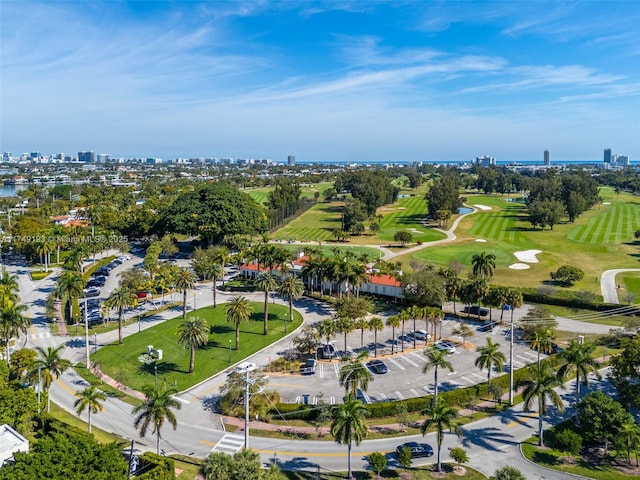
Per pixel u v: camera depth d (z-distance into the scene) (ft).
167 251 511.40
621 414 185.68
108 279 446.19
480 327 318.04
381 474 172.55
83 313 348.18
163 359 273.33
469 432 201.57
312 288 399.24
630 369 210.18
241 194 594.65
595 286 390.21
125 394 237.45
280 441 195.83
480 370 253.85
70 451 150.30
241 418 213.46
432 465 178.91
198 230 533.96
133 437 197.98
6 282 335.06
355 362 220.84
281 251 400.67
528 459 182.29
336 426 165.68
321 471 174.60
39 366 210.79
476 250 531.09
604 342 287.48
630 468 178.09
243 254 428.56
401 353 277.03
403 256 510.99
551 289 362.74
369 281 357.61
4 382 208.33
